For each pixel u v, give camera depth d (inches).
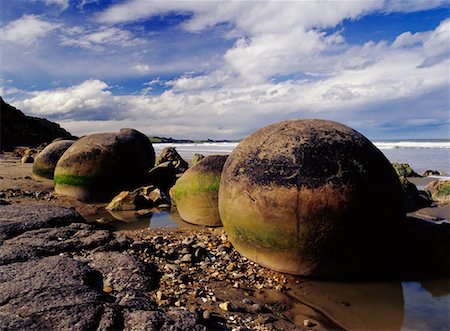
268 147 180.4
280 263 176.2
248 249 185.3
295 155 170.7
